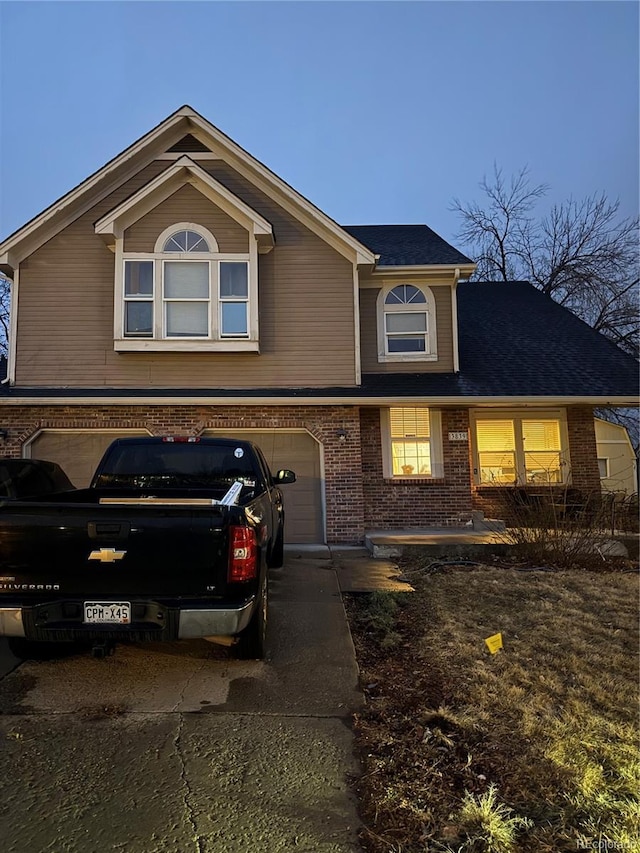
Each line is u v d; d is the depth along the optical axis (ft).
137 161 35.58
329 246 35.68
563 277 79.56
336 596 20.79
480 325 45.47
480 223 85.46
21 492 25.68
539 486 38.50
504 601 20.06
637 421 75.51
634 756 9.96
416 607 19.30
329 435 33.94
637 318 72.95
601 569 26.17
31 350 33.86
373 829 8.02
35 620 11.39
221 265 34.45
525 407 40.65
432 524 35.99
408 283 38.58
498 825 7.95
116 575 11.71
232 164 36.04
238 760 9.78
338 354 35.04
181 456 18.11
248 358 34.68
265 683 13.08
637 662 14.37
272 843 7.71
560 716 11.43
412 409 37.14
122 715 11.42
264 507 16.07
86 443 33.45
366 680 13.34
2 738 10.43
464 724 11.04
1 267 33.86
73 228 34.76
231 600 11.89
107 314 34.27
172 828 7.97
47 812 8.30
